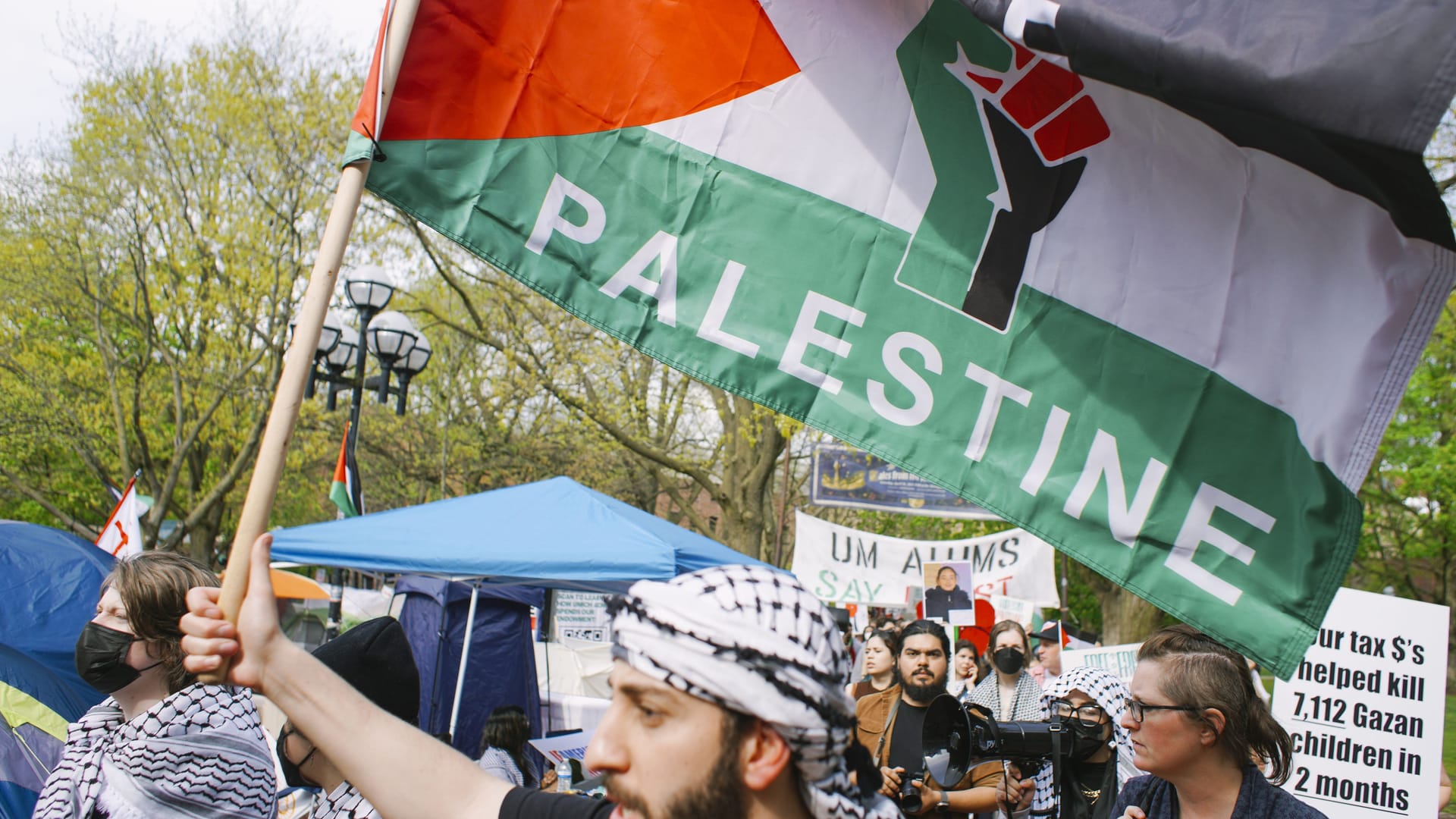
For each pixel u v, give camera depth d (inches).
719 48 100.8
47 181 757.3
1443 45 64.9
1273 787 87.2
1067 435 94.6
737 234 99.7
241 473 824.9
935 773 131.9
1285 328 89.6
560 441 859.4
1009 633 231.9
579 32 99.9
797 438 895.7
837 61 100.7
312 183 750.5
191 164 742.5
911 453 96.3
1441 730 177.2
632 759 44.7
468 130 97.0
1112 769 125.0
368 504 1074.7
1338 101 66.9
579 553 231.9
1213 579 90.7
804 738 44.1
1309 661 183.8
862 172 99.6
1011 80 97.3
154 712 94.8
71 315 812.6
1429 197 75.2
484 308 812.0
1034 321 96.3
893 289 98.3
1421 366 670.5
